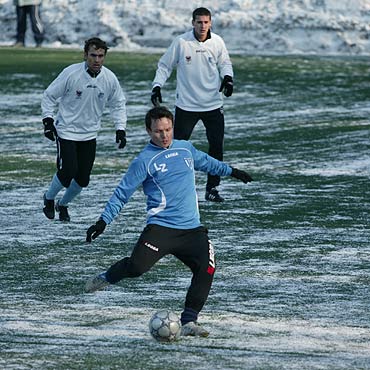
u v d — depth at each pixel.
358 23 107.38
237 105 65.62
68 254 29.11
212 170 22.09
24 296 24.38
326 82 77.88
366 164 45.09
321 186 40.09
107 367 18.42
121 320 22.14
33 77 79.31
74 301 23.89
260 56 99.25
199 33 38.44
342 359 19.05
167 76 38.97
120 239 31.12
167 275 26.69
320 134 53.94
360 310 23.09
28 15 114.06
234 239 30.95
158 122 21.45
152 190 21.53
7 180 41.53
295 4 110.12
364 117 60.47
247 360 18.94
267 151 48.84
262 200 37.38
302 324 21.81
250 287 25.27
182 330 20.77
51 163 45.72
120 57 96.00
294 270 27.08
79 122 33.53
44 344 20.05
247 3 110.88
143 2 113.38
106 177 42.34
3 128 56.41
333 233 31.83
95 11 113.38
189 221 21.45
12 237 31.42
